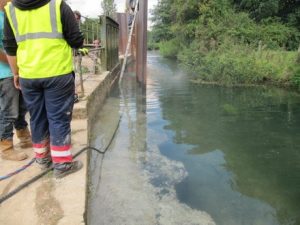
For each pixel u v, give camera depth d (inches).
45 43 121.6
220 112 371.2
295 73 526.9
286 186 205.8
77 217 113.0
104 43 424.8
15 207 118.6
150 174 201.9
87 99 241.6
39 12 120.1
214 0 871.7
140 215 157.1
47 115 132.8
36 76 123.6
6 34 125.3
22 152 156.7
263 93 495.5
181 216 161.6
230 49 678.5
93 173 193.0
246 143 274.8
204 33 813.2
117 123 294.2
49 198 123.9
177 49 1111.0
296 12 881.5
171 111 361.4
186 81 597.6
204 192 189.2
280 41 817.5
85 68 406.0
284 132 306.2
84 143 177.9
